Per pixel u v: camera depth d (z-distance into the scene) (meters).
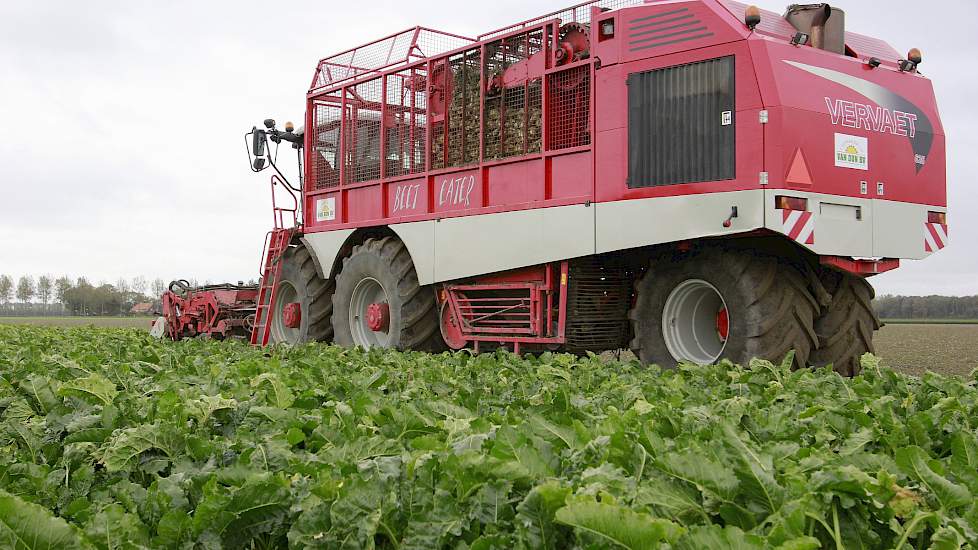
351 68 12.16
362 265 11.34
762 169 7.33
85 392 4.01
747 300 7.73
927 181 8.45
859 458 2.25
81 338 10.64
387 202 11.30
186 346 9.35
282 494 2.19
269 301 13.59
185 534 2.10
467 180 10.01
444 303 10.59
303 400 3.97
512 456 2.16
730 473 1.99
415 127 10.89
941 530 1.87
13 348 8.64
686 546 1.61
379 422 3.30
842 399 4.04
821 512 1.92
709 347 8.45
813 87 7.63
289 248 13.27
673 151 7.89
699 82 7.78
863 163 7.86
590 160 8.54
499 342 9.79
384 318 11.20
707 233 7.59
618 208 8.25
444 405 3.51
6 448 3.15
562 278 8.91
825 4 8.10
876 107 8.07
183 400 3.81
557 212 8.84
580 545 1.67
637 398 3.90
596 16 8.55
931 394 4.05
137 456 2.89
